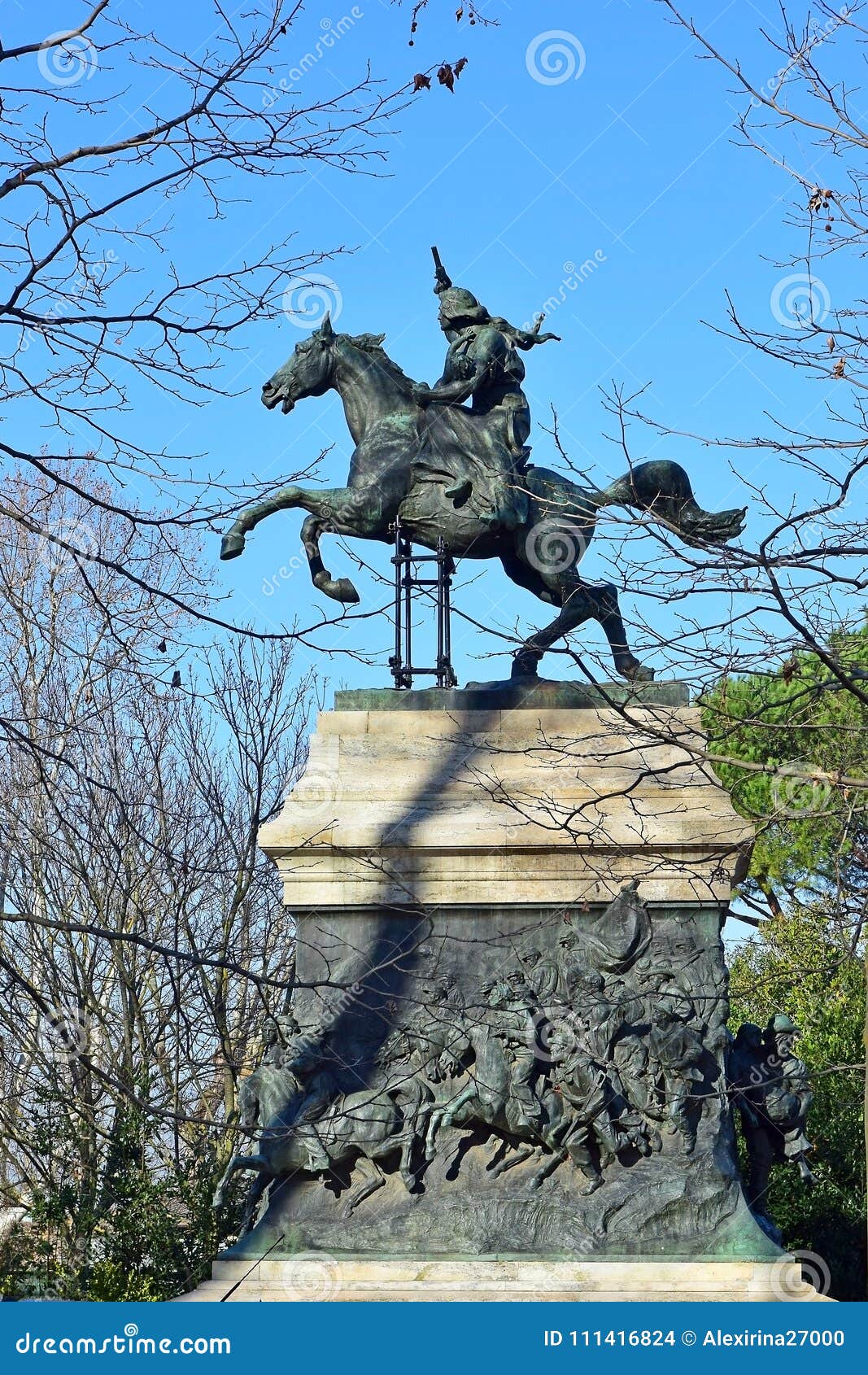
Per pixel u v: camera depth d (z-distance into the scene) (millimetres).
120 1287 17094
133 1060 21766
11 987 11641
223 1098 19969
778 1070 12742
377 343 14500
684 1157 12227
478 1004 11859
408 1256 12016
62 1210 18219
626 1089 12320
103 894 20156
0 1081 19438
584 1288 11805
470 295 14680
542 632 13695
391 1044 12477
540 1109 12156
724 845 12664
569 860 12766
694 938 12750
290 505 14203
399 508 14102
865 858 14078
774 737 14609
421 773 13258
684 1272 11852
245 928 21094
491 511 13812
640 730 10969
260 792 22750
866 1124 10164
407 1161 12188
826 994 21203
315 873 12867
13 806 18047
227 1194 17844
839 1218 19922
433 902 12797
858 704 14969
